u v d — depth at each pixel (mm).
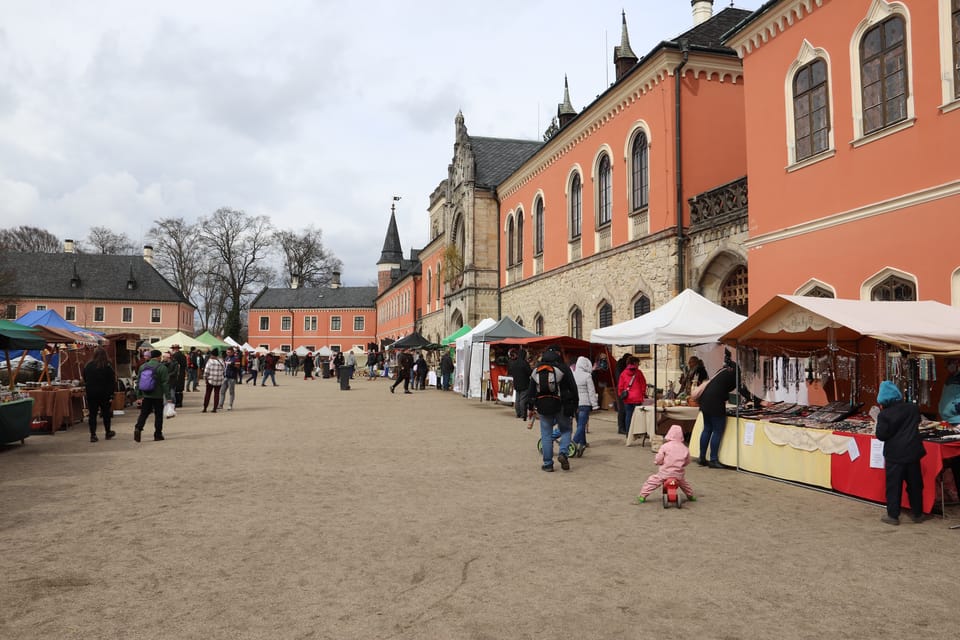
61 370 20203
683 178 19031
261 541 6266
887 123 11781
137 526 6812
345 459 11195
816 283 13164
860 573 5371
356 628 4273
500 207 36312
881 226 11742
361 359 64938
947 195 10523
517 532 6609
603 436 14562
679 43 19203
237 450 12250
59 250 83438
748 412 10766
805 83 13766
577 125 25234
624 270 21844
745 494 8523
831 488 8625
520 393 18375
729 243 16859
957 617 4461
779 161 14359
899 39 11578
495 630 4246
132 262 76188
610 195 23219
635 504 7887
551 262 28453
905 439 6941
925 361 10281
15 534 6504
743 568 5500
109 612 4535
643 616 4480
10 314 70688
